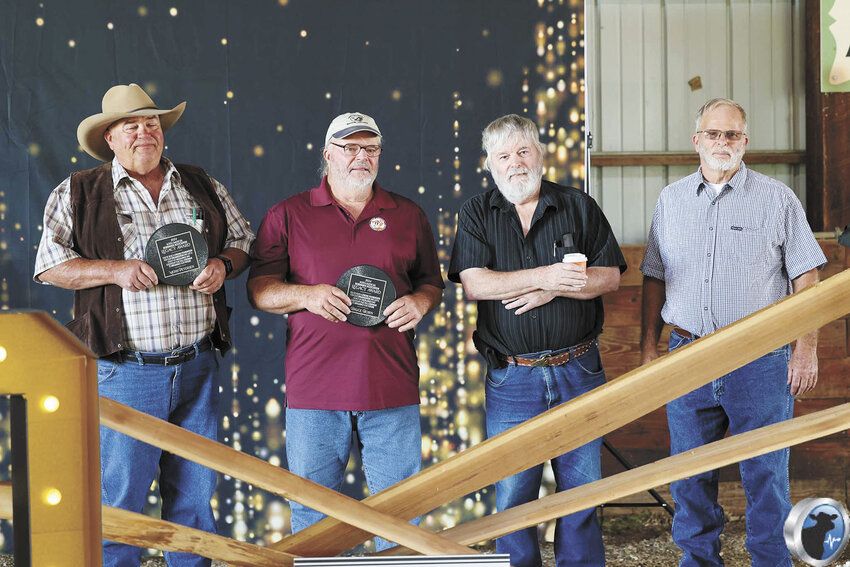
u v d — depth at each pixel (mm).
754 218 2598
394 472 2461
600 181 3859
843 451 3631
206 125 3072
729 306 2592
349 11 3078
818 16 3695
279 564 1202
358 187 2457
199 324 2438
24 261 3043
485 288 2432
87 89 3025
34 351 721
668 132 3838
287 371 2496
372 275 2385
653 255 2787
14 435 716
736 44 3822
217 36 3059
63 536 734
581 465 2441
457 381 3230
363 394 2400
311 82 3084
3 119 3002
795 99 3850
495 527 1219
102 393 2354
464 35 3090
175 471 2512
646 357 2824
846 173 3672
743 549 3234
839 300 1020
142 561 3268
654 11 3807
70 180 2436
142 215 2420
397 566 1153
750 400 2518
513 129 2459
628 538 3404
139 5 3027
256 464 1145
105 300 2334
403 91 3100
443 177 3125
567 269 2266
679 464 1166
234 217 2646
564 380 2428
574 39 3102
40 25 2998
